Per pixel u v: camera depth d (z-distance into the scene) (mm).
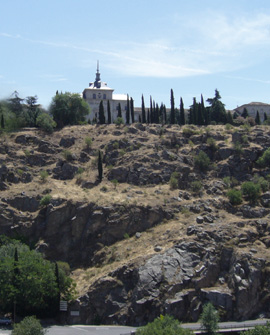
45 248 109938
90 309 91875
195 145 145625
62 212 114375
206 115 172250
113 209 113438
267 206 116312
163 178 130000
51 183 128875
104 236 110000
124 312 89812
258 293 91062
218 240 99938
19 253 95812
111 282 93938
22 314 90062
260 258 94625
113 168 133375
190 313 88562
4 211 115062
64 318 91938
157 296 89812
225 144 141875
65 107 169500
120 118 166625
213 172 132875
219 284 93188
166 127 161250
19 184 128125
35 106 184500
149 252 99562
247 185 118750
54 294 90062
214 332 78688
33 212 118188
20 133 154500
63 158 141750
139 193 122812
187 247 97812
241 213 113000
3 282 88750
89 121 180375
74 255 109375
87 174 133875
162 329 70625
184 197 121750
